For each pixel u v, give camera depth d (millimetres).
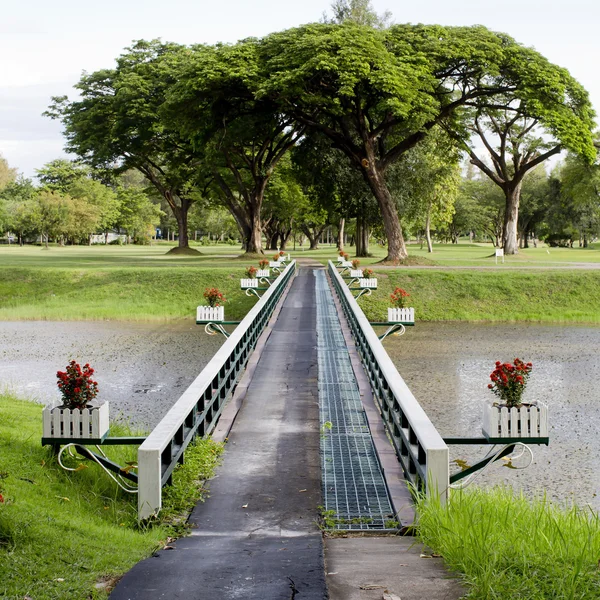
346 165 55594
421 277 40375
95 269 43531
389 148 56250
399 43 42719
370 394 13797
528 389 19969
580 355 25562
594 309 37812
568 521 6977
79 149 61688
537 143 60844
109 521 7852
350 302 21781
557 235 117000
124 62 60625
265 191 70500
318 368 16609
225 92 43656
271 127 52688
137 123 58344
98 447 9500
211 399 11125
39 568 5555
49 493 8125
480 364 23719
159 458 7422
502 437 8680
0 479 7965
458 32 44062
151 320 34969
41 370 22266
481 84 44375
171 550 6418
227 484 8742
